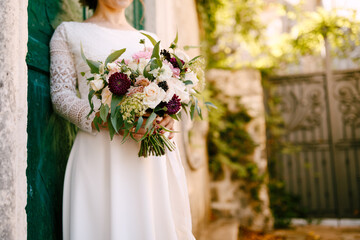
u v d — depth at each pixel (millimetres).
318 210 5109
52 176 1497
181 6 3871
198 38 5102
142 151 1374
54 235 1486
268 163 5238
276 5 5355
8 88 1078
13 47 1106
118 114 1217
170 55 1384
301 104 5277
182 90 1309
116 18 1660
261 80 5293
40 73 1442
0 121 1047
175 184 1557
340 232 4480
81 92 1488
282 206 5023
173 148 1436
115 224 1328
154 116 1220
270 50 5277
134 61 1284
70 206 1396
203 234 4098
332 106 5168
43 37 1482
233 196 4812
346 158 5102
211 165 4875
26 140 1165
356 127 5094
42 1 1491
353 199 5035
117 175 1372
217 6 5297
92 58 1444
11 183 1066
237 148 4828
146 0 2875
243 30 5289
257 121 4812
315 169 5180
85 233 1355
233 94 4887
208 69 4973
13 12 1114
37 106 1391
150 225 1390
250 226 4707
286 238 4277
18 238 1100
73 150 1470
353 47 5152
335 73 5199
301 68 5383
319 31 5191
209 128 4871
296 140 5266
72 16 1815
